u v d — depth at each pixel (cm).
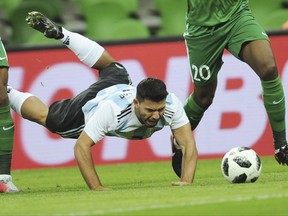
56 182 3503
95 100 2700
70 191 2797
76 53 2944
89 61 2922
